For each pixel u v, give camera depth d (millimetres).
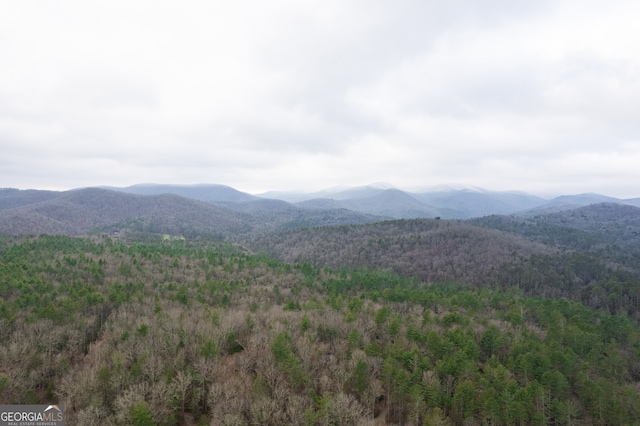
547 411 63812
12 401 56875
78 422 50781
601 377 74062
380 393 67312
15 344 66000
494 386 65562
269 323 87062
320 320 90500
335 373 67062
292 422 55094
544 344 81688
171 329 77062
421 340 82438
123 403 52625
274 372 65000
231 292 119625
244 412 57000
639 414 62844
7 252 142125
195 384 63812
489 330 85750
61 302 86875
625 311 132625
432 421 54406
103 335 80812
